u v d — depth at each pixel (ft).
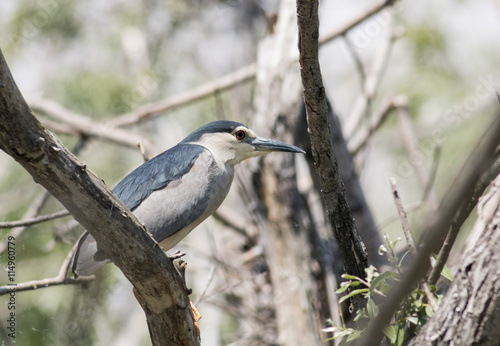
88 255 24.81
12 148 16.75
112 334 45.70
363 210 36.73
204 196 28.30
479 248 17.57
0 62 15.84
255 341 38.75
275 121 37.24
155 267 18.86
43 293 38.96
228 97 53.06
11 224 23.16
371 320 20.18
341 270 35.12
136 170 28.58
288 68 38.27
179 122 52.42
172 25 57.77
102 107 50.29
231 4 57.16
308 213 36.81
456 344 17.47
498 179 22.61
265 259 38.37
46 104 44.34
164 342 20.51
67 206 18.06
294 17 39.65
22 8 53.11
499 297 16.74
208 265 43.04
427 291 20.49
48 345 38.45
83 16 55.31
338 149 37.19
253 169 37.22
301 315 35.01
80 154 43.06
